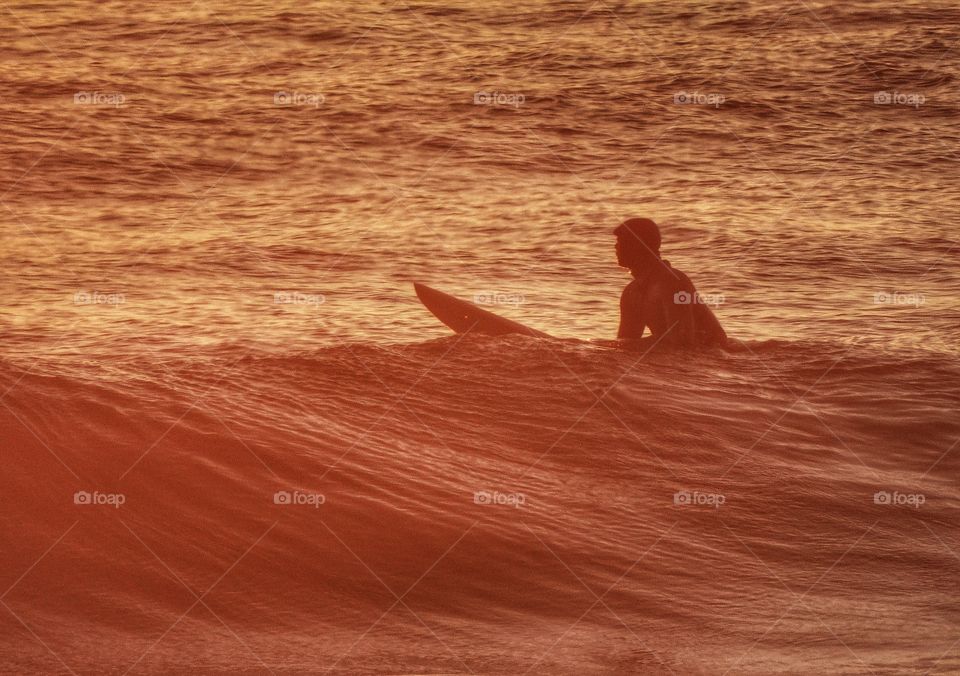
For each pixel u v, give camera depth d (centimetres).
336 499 1567
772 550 1587
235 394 1900
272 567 1409
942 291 3706
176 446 1619
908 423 2120
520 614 1366
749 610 1405
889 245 4438
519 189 5441
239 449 1648
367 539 1489
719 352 2494
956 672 1246
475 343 2386
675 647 1294
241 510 1509
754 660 1265
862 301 3528
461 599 1389
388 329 3011
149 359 2361
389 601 1371
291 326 3028
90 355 2552
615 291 3662
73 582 1330
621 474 1788
